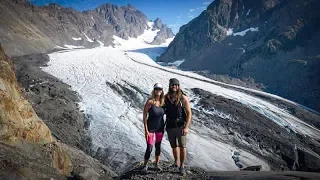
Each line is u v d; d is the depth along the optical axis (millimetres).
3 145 6766
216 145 30547
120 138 29969
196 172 7207
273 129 36156
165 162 7945
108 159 26188
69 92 44156
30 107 9023
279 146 32000
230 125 35594
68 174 8156
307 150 32719
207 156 28047
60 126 29859
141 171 7012
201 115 38125
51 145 8344
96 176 7645
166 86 52688
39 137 8609
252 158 28844
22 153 6934
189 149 28922
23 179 5633
